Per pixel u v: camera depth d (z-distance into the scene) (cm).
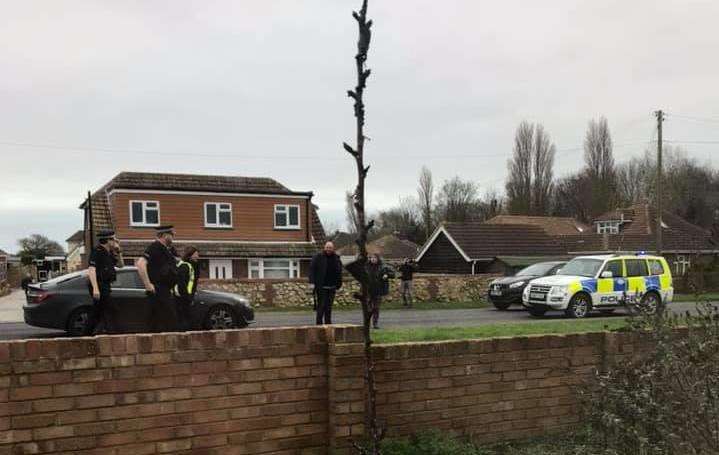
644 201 6306
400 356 489
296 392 445
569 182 7769
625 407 459
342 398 447
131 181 3191
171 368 403
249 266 3247
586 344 583
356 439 451
